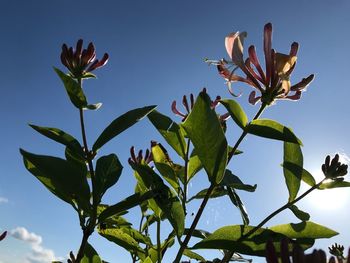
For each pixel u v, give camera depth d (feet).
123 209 0.60
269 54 0.67
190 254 0.78
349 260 0.33
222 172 0.61
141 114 0.66
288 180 0.69
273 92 0.66
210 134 0.61
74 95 0.66
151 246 0.77
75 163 0.66
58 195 0.64
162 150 0.82
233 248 0.62
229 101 0.65
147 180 0.69
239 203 0.70
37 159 0.58
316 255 0.31
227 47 0.69
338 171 0.69
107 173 0.64
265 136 0.63
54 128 0.65
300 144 0.62
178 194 0.77
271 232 0.63
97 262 0.69
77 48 0.72
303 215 0.67
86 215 0.62
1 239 0.55
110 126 0.64
